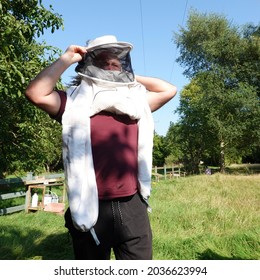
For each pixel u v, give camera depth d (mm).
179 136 31391
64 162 2010
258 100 27688
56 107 2053
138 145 2160
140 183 2107
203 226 6012
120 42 2168
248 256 4160
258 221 6168
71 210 1930
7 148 8953
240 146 31688
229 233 5371
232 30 30938
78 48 2098
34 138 9672
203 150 33000
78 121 2014
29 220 7090
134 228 2047
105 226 1999
